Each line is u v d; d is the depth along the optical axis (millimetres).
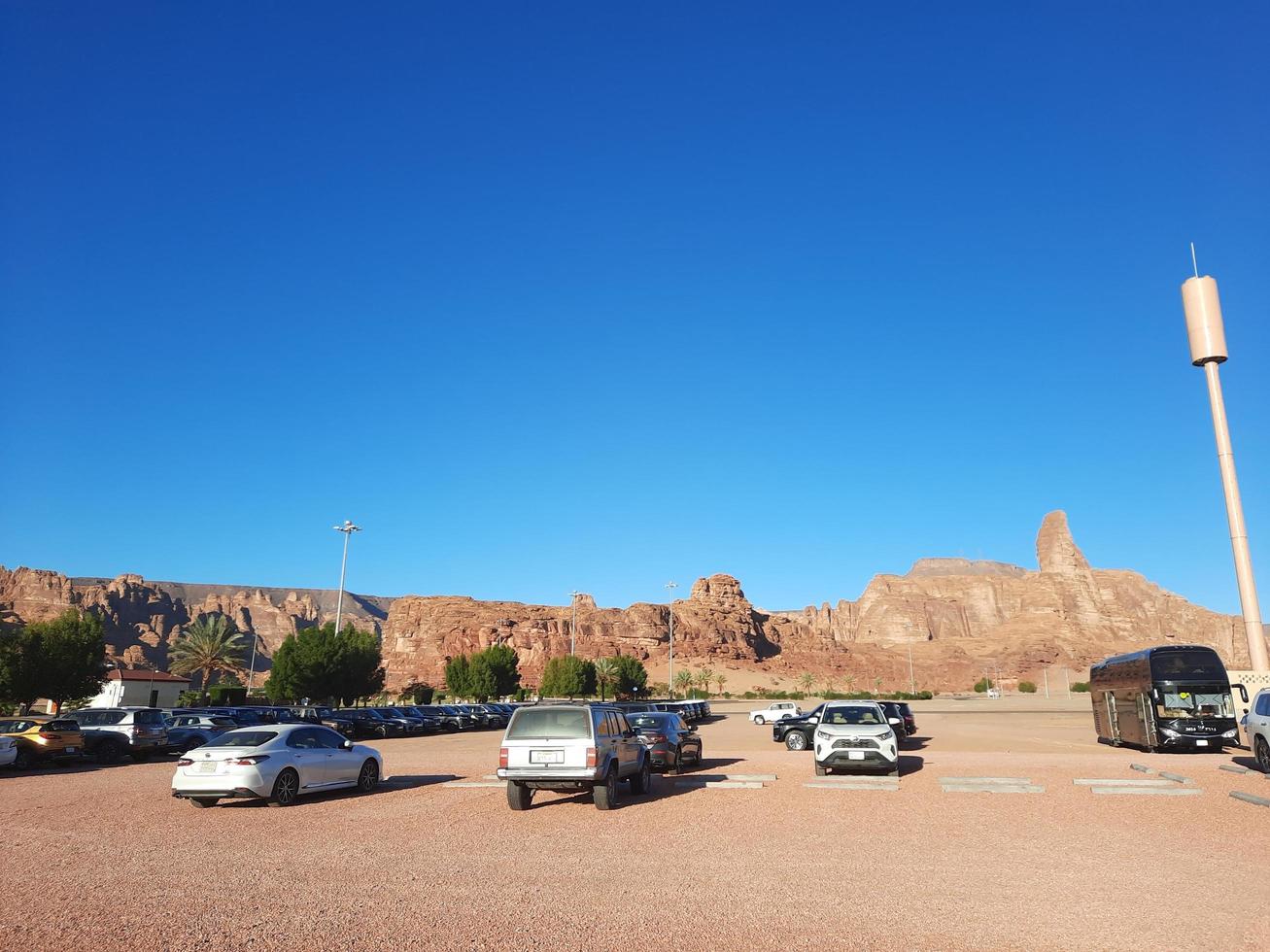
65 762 26172
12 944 6961
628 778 17016
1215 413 33375
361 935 7277
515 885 9180
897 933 7363
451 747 36250
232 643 90750
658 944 7031
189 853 11047
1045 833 12727
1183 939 7168
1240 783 18828
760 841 11977
